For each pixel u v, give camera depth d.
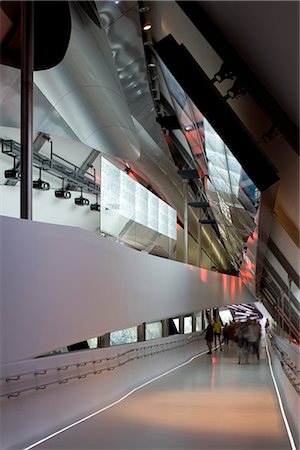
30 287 8.44
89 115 13.70
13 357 7.86
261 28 4.73
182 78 6.51
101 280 12.23
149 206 24.84
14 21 10.99
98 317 11.88
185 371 20.00
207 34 5.34
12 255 7.96
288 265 13.31
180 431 8.95
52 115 14.48
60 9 10.58
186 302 25.23
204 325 44.12
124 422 9.71
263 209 8.06
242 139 6.61
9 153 16.53
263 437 8.52
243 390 14.41
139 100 15.44
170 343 21.55
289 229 9.47
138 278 16.36
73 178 21.12
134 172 27.69
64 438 8.29
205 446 7.87
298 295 15.47
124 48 10.91
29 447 7.63
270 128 6.08
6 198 17.09
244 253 20.12
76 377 10.20
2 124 14.41
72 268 10.23
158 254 28.47
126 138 15.64
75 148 20.95
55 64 11.66
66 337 9.78
